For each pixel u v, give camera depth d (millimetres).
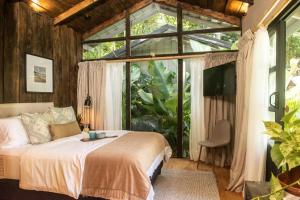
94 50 5340
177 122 4887
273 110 2654
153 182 3332
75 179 2467
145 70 5281
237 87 3602
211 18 4746
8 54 3611
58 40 4535
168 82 5027
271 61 2828
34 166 2590
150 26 5074
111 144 2957
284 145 1021
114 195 2344
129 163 2373
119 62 5086
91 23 5082
